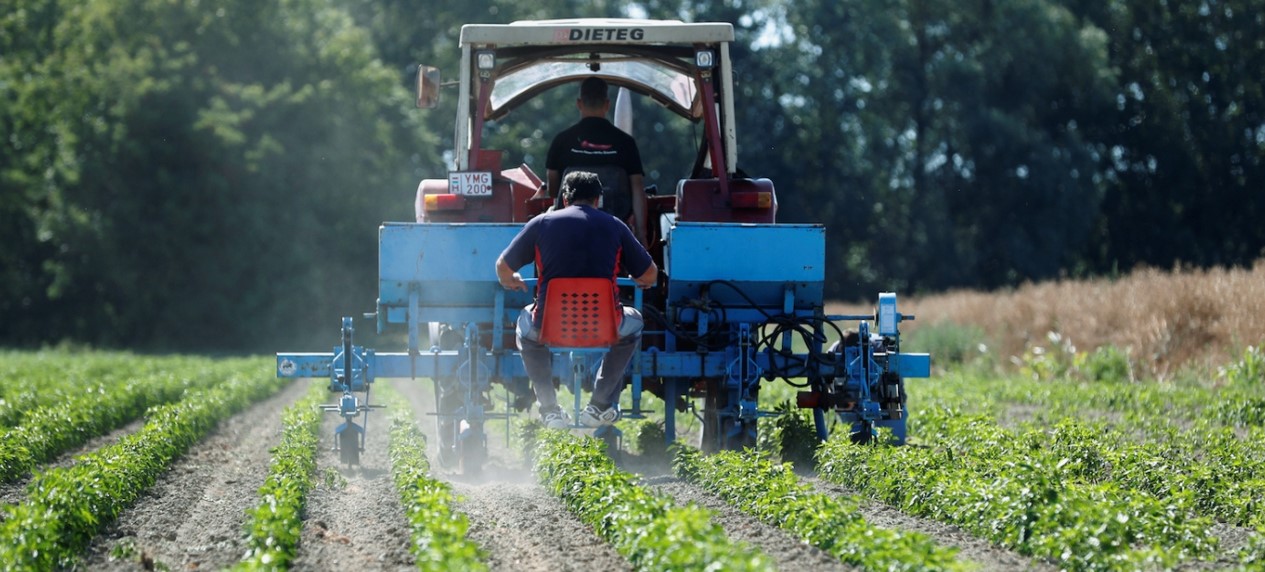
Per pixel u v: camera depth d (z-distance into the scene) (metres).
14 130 187.62
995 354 97.50
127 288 172.00
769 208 40.12
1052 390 72.31
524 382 39.66
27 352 162.25
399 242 37.25
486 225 37.31
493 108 47.62
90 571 26.59
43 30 198.62
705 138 45.84
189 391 73.94
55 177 175.88
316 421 52.16
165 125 169.75
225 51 178.62
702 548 22.34
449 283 37.53
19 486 40.03
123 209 169.50
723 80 40.09
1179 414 62.19
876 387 38.38
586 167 39.91
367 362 37.81
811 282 37.75
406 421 46.59
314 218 177.25
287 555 25.84
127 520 32.44
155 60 174.38
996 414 59.78
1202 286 85.88
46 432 49.31
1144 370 81.62
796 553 26.52
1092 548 25.52
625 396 64.94
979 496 29.75
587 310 32.25
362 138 182.12
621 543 26.64
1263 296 80.00
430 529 25.22
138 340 177.38
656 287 41.22
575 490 31.62
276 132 176.50
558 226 32.28
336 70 184.75
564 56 43.72
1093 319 90.44
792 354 38.75
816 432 41.59
